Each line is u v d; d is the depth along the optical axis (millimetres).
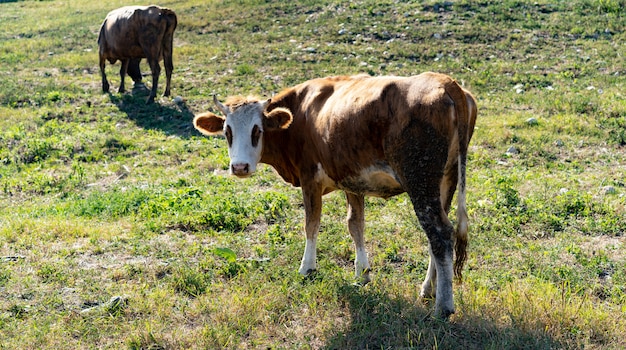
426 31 20422
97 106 16562
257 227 9219
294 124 7125
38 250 8195
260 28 23219
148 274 7391
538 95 15688
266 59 19656
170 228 9125
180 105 16359
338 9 23562
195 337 5914
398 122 5766
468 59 18359
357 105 6098
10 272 7398
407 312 6105
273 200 9953
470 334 5777
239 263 7688
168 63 16953
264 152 7395
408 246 8281
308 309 6406
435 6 22422
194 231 9047
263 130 7082
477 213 9312
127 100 16844
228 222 9227
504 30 20344
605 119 13812
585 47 18953
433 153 5648
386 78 6219
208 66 19609
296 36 21688
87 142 13914
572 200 9500
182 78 18578
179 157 13094
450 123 5633
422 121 5637
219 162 12562
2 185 11688
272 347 5746
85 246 8289
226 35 23000
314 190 7086
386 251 8062
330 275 7098
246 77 18188
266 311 6348
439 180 5730
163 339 5883
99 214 9914
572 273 7305
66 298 6832
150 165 12719
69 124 15164
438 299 5859
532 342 5578
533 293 6531
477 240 8297
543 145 12578
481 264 7699
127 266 7543
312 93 6996
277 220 9422
